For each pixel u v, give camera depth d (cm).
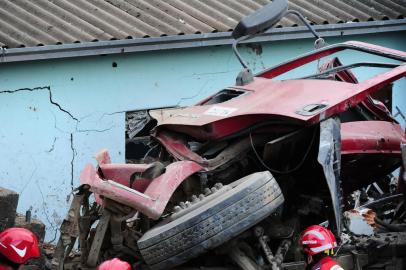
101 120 1484
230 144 930
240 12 1597
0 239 742
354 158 990
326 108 882
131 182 902
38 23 1469
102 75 1480
